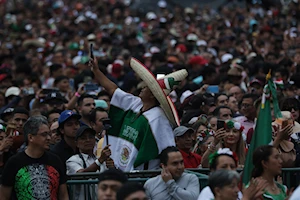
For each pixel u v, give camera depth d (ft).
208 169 70.44
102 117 83.15
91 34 188.44
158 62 140.36
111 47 172.14
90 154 74.74
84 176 67.77
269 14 216.95
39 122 65.92
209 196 59.98
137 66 70.69
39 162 66.23
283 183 69.10
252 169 64.13
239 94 104.58
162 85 71.67
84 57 138.82
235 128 72.23
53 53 174.40
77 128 76.02
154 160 70.18
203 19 238.48
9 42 201.67
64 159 75.36
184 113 95.71
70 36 201.05
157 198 65.51
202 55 145.28
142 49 176.76
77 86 116.78
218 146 72.23
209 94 98.78
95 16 253.85
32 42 185.47
